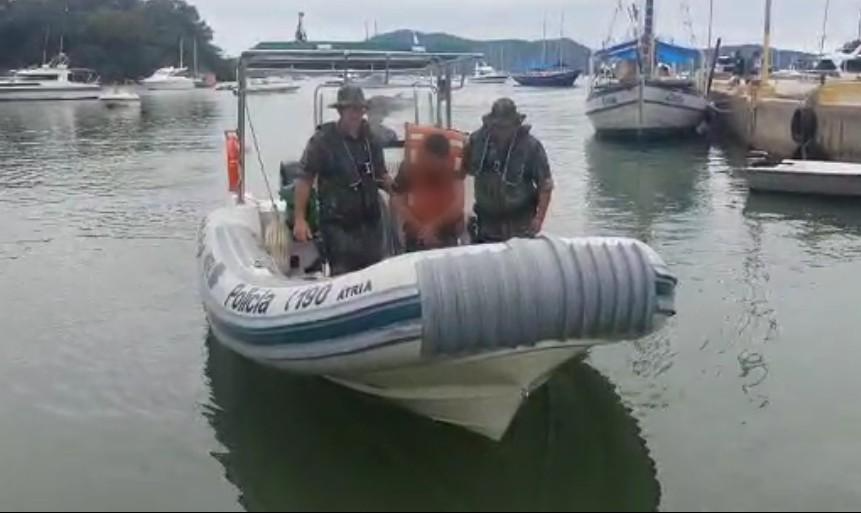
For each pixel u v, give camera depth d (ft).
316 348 17.10
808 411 20.80
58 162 76.23
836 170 51.85
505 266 15.51
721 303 29.37
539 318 15.52
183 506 16.66
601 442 18.93
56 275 33.53
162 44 369.30
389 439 18.97
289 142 26.43
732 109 98.94
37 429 20.02
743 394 21.77
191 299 29.86
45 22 347.36
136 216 46.85
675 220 46.16
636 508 16.52
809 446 19.08
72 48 348.59
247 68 25.98
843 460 18.45
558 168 73.20
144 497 17.02
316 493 17.04
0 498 16.97
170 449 18.95
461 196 20.49
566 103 185.06
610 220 46.60
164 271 33.88
